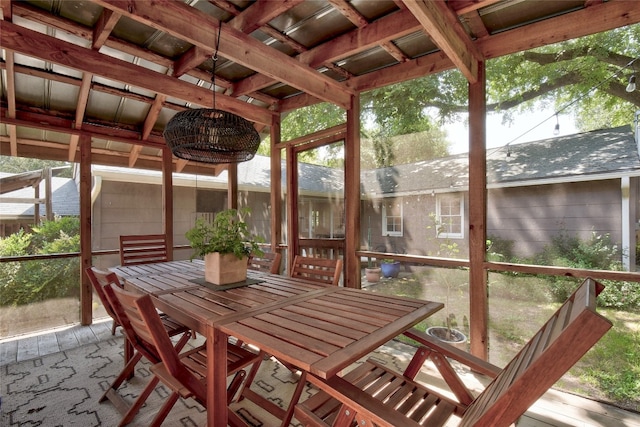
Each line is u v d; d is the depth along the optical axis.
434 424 1.31
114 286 1.53
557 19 2.25
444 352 1.54
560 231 2.51
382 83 3.19
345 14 2.38
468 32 2.46
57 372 2.46
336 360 1.06
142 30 2.61
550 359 0.83
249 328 1.36
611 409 1.94
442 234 2.87
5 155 3.56
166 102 3.69
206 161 2.72
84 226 3.59
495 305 2.47
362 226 3.43
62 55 2.40
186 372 1.48
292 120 4.27
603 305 2.06
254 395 1.88
